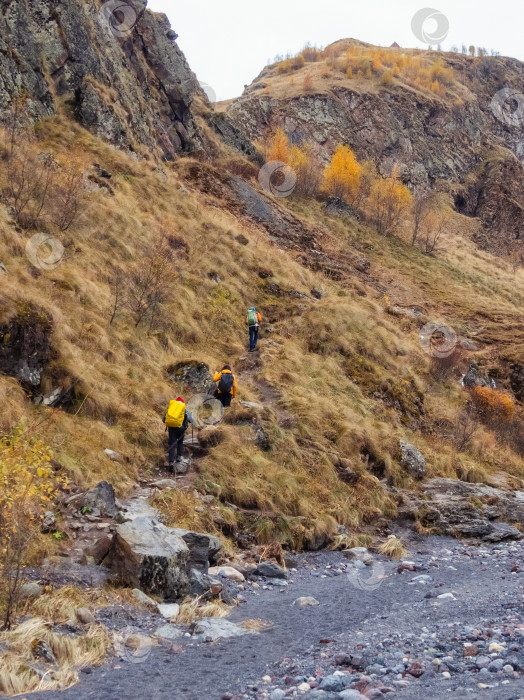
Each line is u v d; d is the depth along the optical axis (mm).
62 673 4367
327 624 6012
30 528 6105
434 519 11859
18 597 5375
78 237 17234
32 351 10367
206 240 22953
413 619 6062
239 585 7648
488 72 105938
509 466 17328
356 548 10000
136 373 12758
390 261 38094
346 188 45500
